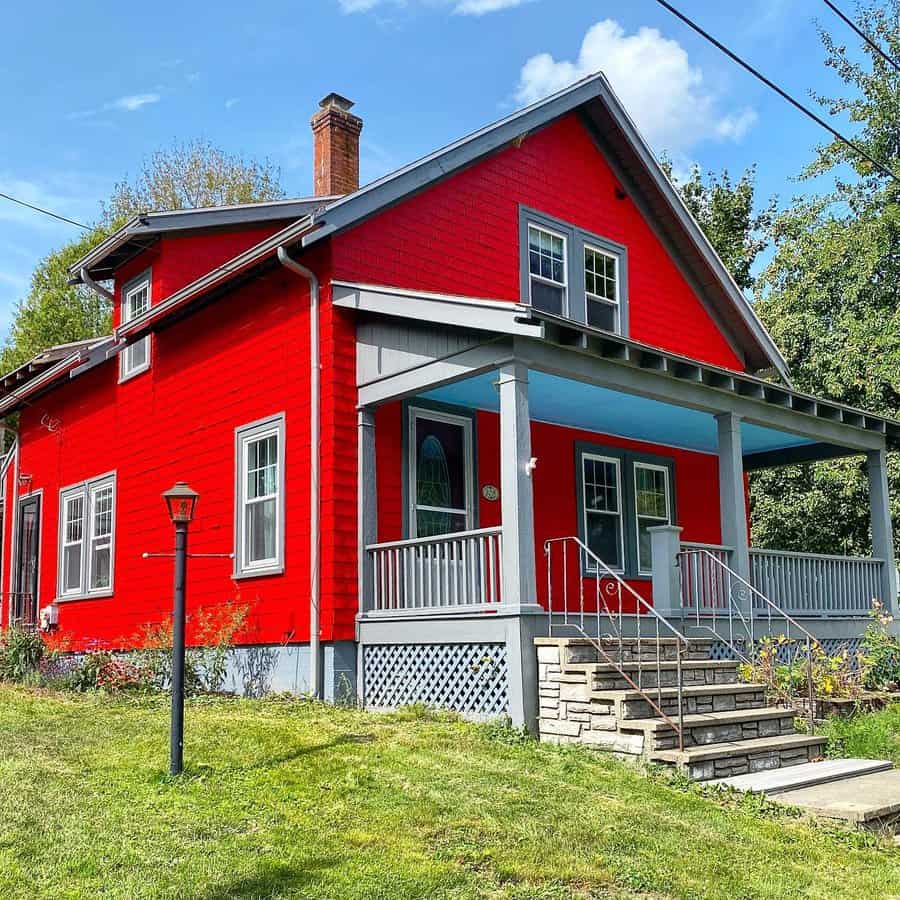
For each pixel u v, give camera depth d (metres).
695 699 8.43
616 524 13.97
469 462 11.88
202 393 12.64
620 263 14.57
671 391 10.43
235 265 11.30
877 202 22.22
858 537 21.73
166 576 13.00
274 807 5.92
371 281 10.95
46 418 17.58
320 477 10.30
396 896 4.70
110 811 5.73
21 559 17.98
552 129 13.88
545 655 8.45
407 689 9.59
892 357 19.62
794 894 5.13
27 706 9.23
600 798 6.50
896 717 9.91
